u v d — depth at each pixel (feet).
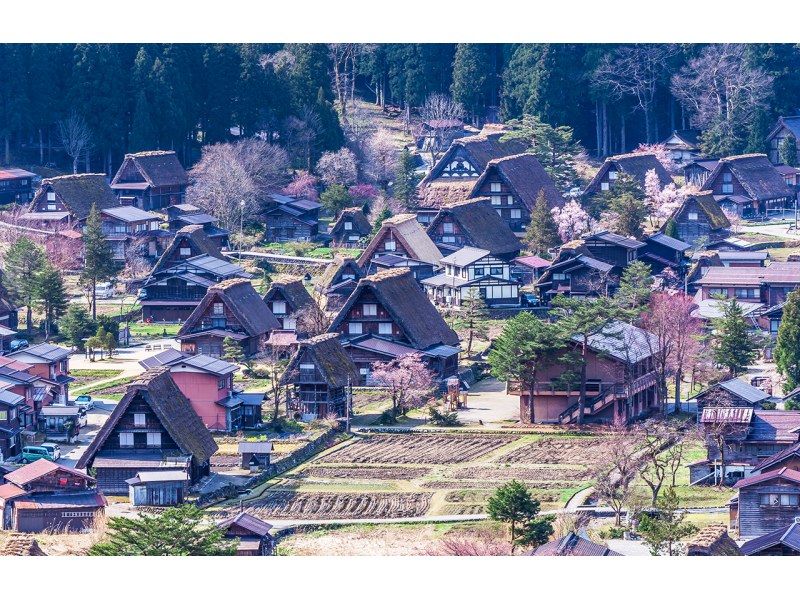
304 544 301.22
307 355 396.16
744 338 411.75
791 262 511.81
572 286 497.46
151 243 556.92
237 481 349.20
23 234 529.86
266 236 584.81
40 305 479.00
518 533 297.53
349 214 569.23
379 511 327.47
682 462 350.64
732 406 358.02
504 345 396.57
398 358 416.46
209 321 450.71
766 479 300.20
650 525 286.66
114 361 447.01
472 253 511.81
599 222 572.92
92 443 345.51
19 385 379.14
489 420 400.06
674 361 408.26
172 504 333.42
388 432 391.24
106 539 287.48
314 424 392.47
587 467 356.18
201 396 387.75
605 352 392.06
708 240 566.77
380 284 434.30
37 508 316.81
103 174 586.04
